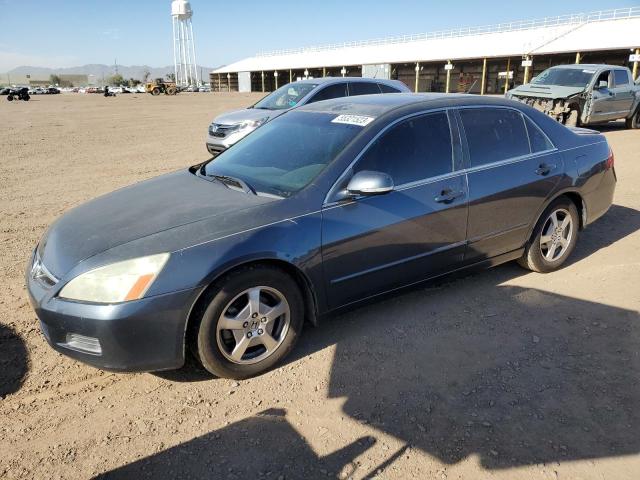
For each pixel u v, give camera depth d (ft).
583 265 16.11
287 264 10.43
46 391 10.15
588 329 12.22
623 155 35.37
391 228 11.61
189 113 88.84
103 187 28.04
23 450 8.59
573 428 8.97
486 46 162.50
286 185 11.41
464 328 12.33
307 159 11.94
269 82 268.41
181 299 9.32
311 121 13.51
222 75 319.47
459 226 12.87
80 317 9.11
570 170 15.10
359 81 35.06
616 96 47.29
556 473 8.01
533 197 14.24
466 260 13.43
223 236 9.79
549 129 15.15
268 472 8.05
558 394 9.87
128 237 9.85
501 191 13.48
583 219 16.12
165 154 40.06
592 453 8.41
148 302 9.11
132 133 55.77
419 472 8.04
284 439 8.76
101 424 9.21
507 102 14.56
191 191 11.96
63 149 43.01
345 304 11.60
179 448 8.59
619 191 25.29
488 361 10.98
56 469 8.18
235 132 32.04
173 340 9.47
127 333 9.11
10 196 25.90
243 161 13.24
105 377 10.63
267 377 10.55
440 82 180.65
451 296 14.03
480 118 13.71
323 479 7.91
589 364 10.83
